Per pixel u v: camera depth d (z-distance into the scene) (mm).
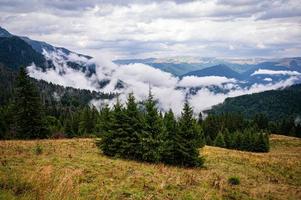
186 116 33812
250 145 86375
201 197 17422
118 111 33906
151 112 33469
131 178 19969
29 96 49125
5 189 10891
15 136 49531
